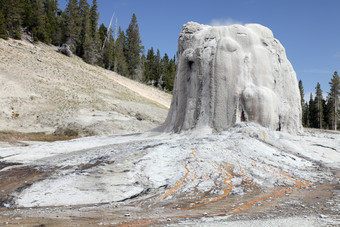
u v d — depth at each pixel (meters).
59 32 82.88
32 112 41.12
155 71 102.62
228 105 20.08
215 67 20.84
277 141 17.61
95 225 5.84
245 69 20.97
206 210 7.20
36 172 12.42
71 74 61.34
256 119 19.53
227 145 15.34
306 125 77.38
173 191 9.95
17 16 68.81
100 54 89.38
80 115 42.12
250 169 12.38
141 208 7.96
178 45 24.97
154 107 57.66
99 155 15.11
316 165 14.24
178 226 5.44
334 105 67.06
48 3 86.44
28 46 66.12
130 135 24.36
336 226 5.16
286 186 10.49
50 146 19.59
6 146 23.33
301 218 5.81
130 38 96.06
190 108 21.11
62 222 6.20
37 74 53.56
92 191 9.77
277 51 23.19
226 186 10.29
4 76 47.09
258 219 5.84
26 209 8.20
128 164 12.72
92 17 96.06
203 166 12.41
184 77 22.39
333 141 18.55
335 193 8.83
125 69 90.38
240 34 22.25
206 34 22.83
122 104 52.59
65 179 10.90
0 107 39.41
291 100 22.59
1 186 10.55
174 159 13.46
